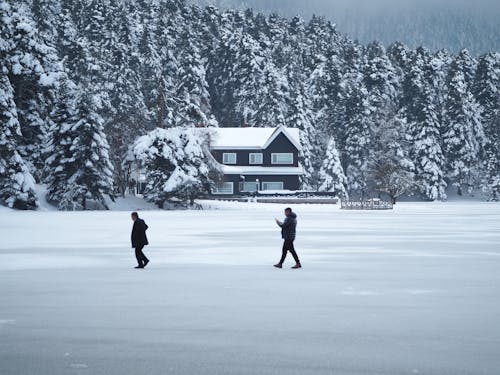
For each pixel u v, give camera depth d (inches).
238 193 3998.5
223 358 350.6
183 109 3799.2
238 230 1422.2
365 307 502.0
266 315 469.7
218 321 448.5
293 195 3627.0
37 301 528.7
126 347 374.9
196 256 888.3
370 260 840.3
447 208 3122.5
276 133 4067.4
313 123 4854.8
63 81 2915.8
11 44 2610.7
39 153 2787.9
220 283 633.6
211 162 3238.2
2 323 441.1
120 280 653.9
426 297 549.3
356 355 357.4
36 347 374.9
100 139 2655.0
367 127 4840.1
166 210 2765.7
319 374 321.4
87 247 1016.2
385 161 4569.4
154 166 2957.7
